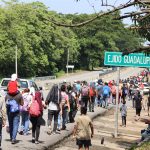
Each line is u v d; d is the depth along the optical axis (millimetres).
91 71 138500
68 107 21000
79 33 139000
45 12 101375
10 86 15781
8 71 92062
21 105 16031
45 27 99938
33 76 98562
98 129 23406
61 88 21016
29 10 95375
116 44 153375
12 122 16062
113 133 21938
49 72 111375
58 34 108375
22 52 89312
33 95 17250
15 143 16109
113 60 19234
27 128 18453
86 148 13094
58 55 109375
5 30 85875
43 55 99000
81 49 139125
